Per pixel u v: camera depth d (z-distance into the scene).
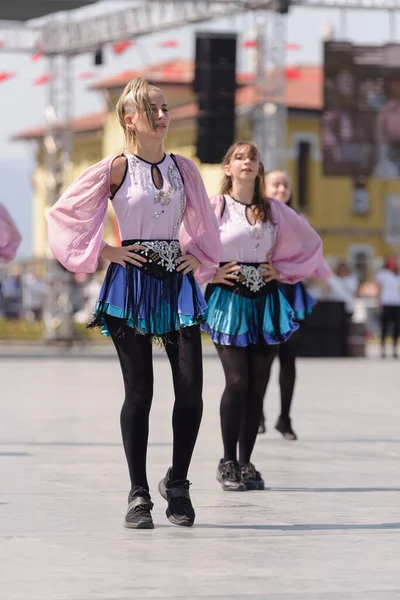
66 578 7.20
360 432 15.36
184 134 69.88
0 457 12.80
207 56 32.09
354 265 73.50
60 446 13.74
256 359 11.10
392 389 22.78
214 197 11.29
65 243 8.97
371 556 7.88
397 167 41.09
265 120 38.38
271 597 6.75
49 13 36.47
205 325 11.09
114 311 8.88
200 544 8.25
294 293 14.37
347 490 10.75
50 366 30.61
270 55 38.16
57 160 40.66
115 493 10.45
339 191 73.25
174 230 9.06
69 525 8.95
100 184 8.96
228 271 11.03
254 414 11.04
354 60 40.88
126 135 9.07
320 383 24.33
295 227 11.24
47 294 41.28
